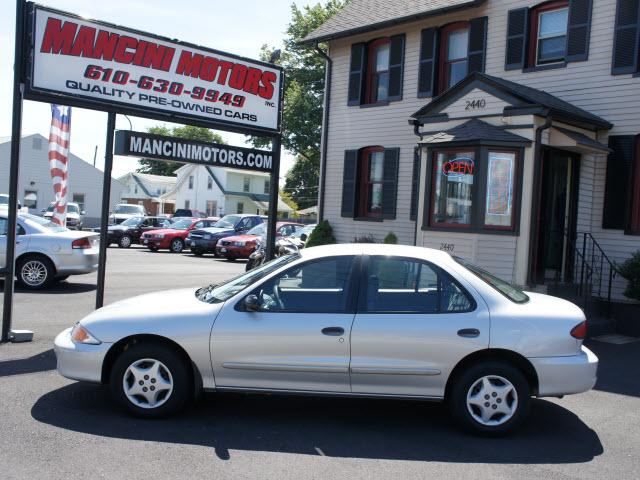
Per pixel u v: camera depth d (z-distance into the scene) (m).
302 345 5.06
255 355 5.10
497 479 4.27
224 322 5.13
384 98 15.68
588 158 11.55
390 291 5.20
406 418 5.57
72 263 12.47
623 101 11.34
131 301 5.68
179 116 8.64
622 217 11.30
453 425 5.41
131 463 4.31
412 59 14.77
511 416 5.04
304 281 5.29
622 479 4.34
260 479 4.12
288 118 37.25
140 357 5.19
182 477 4.11
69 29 7.60
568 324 5.09
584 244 10.99
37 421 5.06
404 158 14.80
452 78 14.30
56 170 15.45
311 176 64.88
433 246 10.91
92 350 5.18
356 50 15.93
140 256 22.80
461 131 10.62
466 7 13.43
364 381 5.07
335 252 5.38
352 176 15.86
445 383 5.05
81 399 5.66
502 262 10.18
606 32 11.58
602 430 5.40
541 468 4.50
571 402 6.24
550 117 10.02
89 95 7.82
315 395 5.15
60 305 10.62
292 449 4.71
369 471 4.33
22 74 7.40
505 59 13.10
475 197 10.35
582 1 11.85
